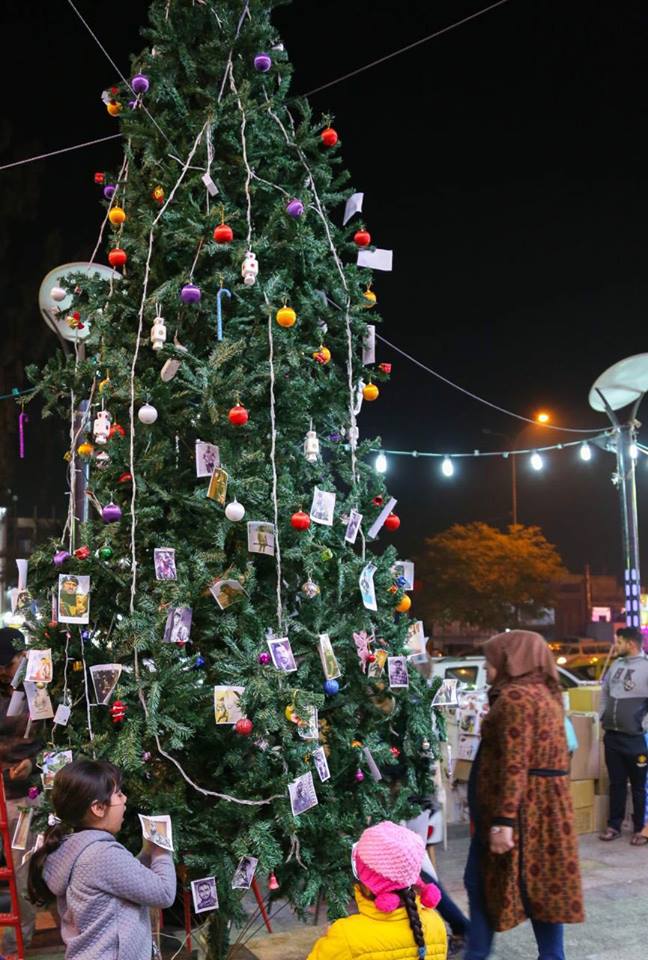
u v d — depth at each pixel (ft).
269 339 12.39
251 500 12.08
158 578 11.47
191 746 11.85
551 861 11.10
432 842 16.79
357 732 12.65
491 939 11.46
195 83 13.38
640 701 22.71
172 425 12.47
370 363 14.15
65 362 13.83
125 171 14.07
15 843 12.00
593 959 14.75
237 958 13.92
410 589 13.80
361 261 14.05
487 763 11.44
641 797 22.63
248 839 10.93
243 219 13.28
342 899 11.73
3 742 14.58
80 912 8.39
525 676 11.76
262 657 11.33
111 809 9.12
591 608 174.40
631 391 33.22
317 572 12.15
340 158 14.33
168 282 12.33
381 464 31.12
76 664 12.30
